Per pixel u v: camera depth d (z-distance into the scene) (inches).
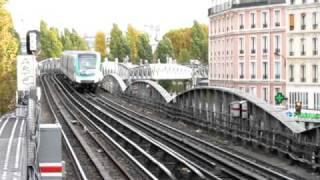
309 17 3206.2
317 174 911.7
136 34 6594.5
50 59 5570.9
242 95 1278.3
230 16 3848.4
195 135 1402.6
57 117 1867.6
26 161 522.3
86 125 1656.0
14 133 720.3
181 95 1761.8
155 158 1097.4
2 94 1518.2
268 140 1117.7
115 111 2049.7
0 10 1480.1
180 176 934.4
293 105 3304.6
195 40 5718.5
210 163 1013.8
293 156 995.3
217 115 1425.9
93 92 2994.6
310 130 992.2
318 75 3166.8
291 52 3331.7
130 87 2561.5
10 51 1537.9
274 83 3499.0
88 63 2955.2
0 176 462.9
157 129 1513.3
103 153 1160.8
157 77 4394.7
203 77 4569.4
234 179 890.7
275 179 871.1
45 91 3024.1
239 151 1146.7
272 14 3526.1
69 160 1083.9
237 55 3777.1
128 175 905.5
